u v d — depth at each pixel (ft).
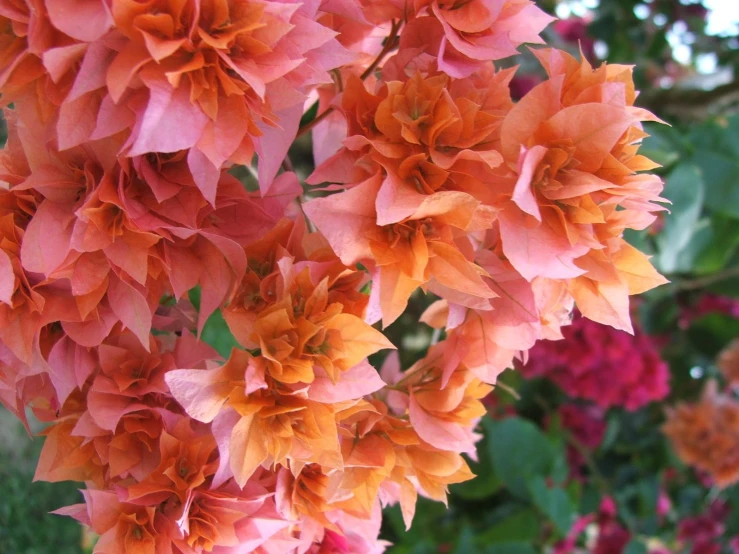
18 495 2.24
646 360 2.13
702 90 2.25
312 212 0.77
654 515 2.56
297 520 0.95
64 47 0.70
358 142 0.81
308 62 0.80
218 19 0.72
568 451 2.46
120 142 0.78
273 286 0.86
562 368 2.19
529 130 0.81
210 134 0.74
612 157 0.81
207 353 0.95
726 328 2.61
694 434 2.35
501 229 0.80
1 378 0.86
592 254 0.87
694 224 1.90
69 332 0.86
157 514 0.89
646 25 2.61
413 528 2.08
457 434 0.98
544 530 2.18
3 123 2.26
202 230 0.81
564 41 2.75
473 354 0.95
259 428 0.81
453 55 0.87
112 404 0.90
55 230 0.81
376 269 0.82
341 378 0.82
